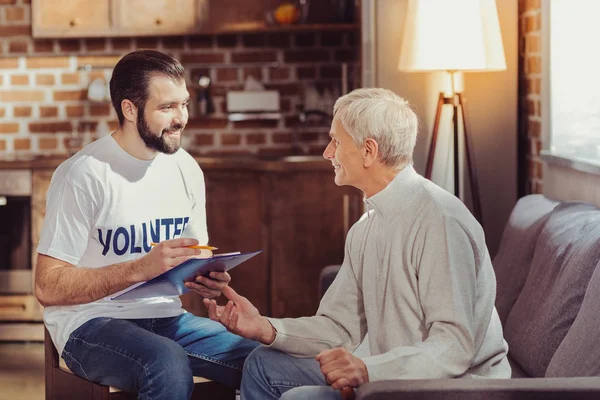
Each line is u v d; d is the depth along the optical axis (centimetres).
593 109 372
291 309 580
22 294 588
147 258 272
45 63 645
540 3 438
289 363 266
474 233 249
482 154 473
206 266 262
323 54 644
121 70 295
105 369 279
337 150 263
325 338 273
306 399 229
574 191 386
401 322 253
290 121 648
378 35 476
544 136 425
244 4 619
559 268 307
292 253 576
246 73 645
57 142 650
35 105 647
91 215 294
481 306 250
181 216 312
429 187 256
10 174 584
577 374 254
